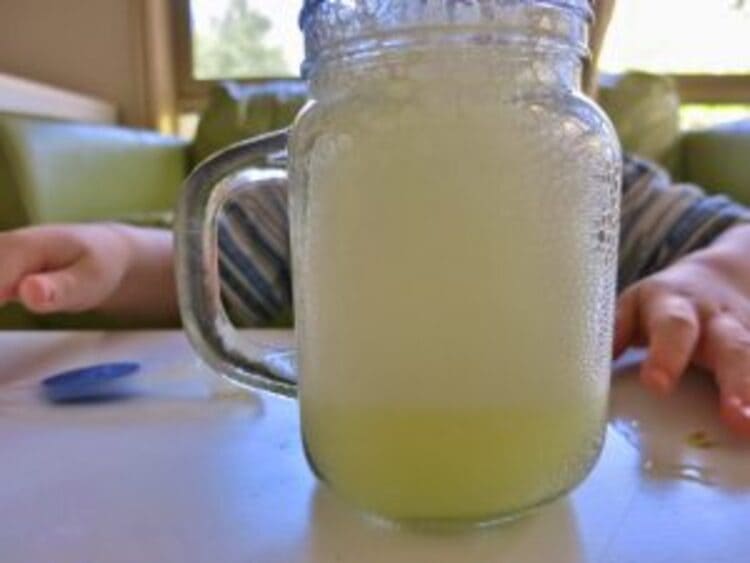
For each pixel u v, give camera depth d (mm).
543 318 143
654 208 372
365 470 143
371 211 143
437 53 146
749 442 184
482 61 146
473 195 140
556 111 150
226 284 355
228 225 354
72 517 149
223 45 1223
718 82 1133
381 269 142
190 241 209
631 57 1105
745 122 906
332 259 147
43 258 275
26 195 625
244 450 183
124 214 761
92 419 207
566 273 146
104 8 1154
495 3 146
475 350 140
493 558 133
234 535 141
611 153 160
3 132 626
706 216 362
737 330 220
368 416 142
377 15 149
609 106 931
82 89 1170
